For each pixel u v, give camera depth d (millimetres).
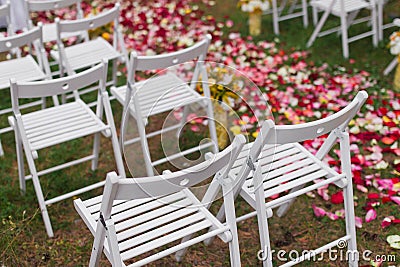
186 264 2717
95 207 2367
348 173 2445
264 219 2342
